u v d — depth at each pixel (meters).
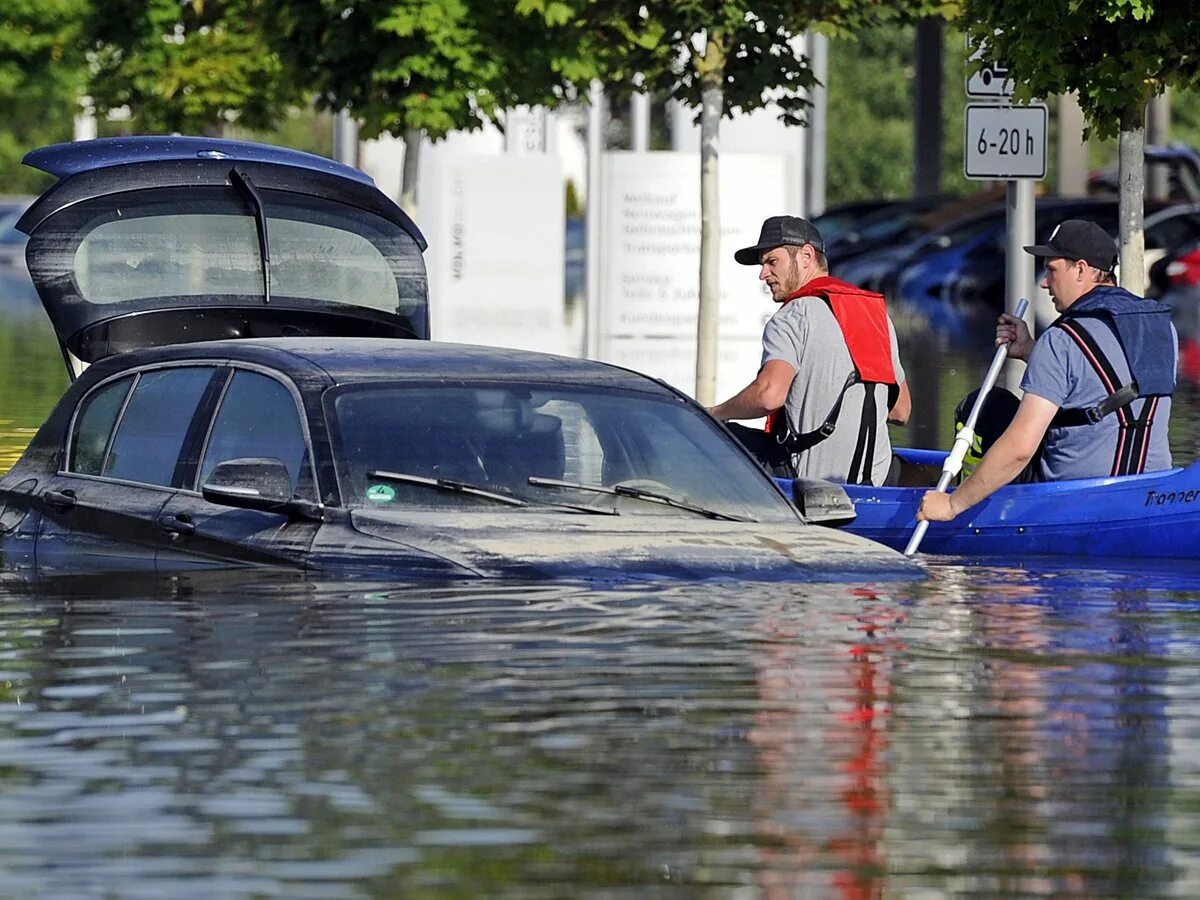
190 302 32.03
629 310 65.81
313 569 21.17
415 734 15.09
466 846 12.52
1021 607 20.53
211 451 23.25
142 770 14.21
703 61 55.28
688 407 23.69
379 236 33.62
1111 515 27.92
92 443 24.83
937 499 27.77
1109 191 133.62
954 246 109.12
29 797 13.59
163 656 17.86
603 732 15.14
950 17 56.75
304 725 15.37
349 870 12.06
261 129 81.62
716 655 17.66
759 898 11.61
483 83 60.56
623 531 21.58
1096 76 40.56
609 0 55.38
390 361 23.36
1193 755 14.66
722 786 13.80
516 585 20.25
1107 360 28.50
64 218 31.83
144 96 80.62
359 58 60.81
